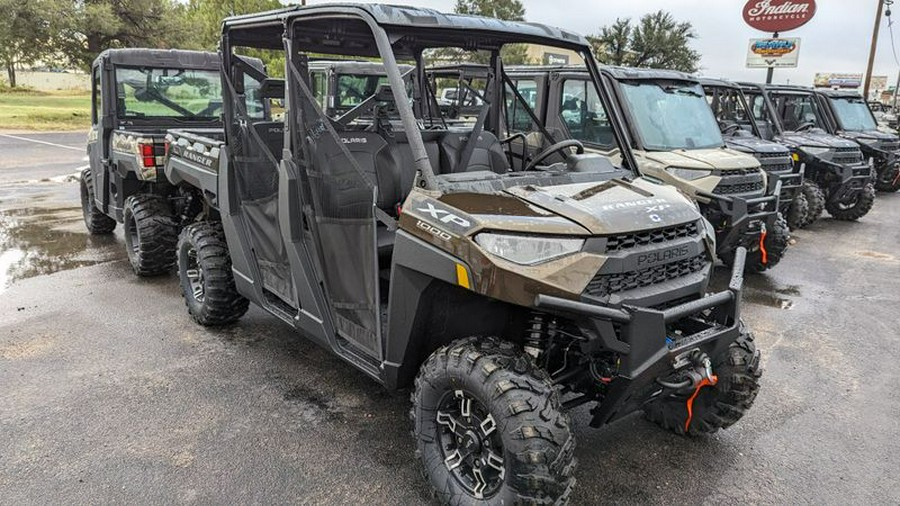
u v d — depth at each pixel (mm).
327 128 3260
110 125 6559
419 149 2898
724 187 6480
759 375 3316
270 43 4242
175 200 5992
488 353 2676
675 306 2746
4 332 4719
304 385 4031
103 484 2990
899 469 3332
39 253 6926
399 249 2844
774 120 11000
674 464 3311
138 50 6652
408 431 3535
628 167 3678
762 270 7156
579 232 2580
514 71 7535
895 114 27406
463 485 2777
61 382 3969
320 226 3418
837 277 7211
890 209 12305
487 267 2516
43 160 15031
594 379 2809
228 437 3426
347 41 3775
